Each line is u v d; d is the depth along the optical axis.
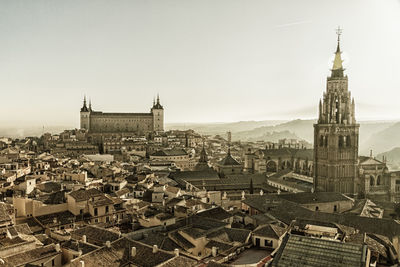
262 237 84.38
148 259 73.56
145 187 158.62
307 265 57.41
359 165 198.88
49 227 104.19
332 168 189.38
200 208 122.38
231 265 70.06
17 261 71.75
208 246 83.31
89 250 77.38
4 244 76.06
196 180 198.38
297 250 60.53
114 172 192.12
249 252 81.50
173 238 86.56
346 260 56.62
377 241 88.44
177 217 108.81
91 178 175.00
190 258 78.94
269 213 120.62
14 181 149.50
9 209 99.94
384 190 199.75
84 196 117.06
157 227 95.62
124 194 143.50
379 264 77.12
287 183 189.62
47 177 166.25
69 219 110.19
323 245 60.09
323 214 116.75
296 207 126.06
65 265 76.81
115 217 119.94
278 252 61.22
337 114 195.00
